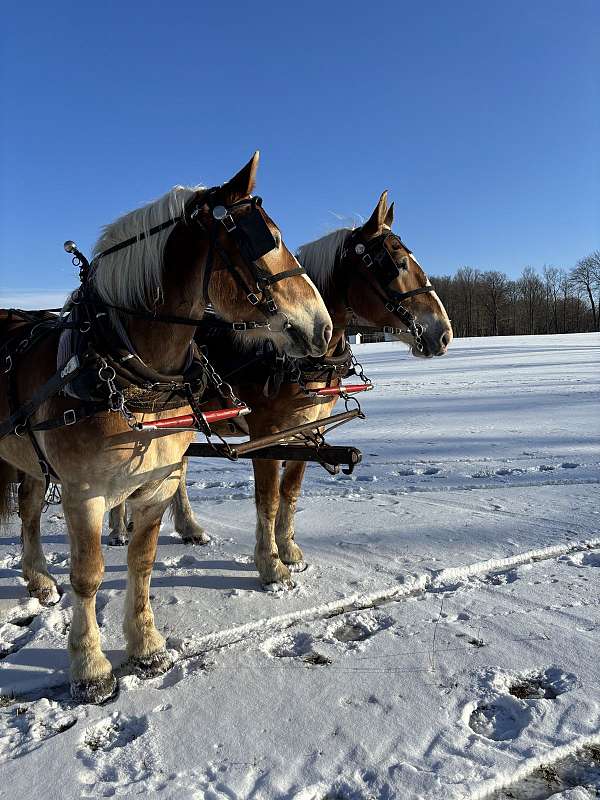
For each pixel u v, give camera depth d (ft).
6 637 12.16
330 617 12.76
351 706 9.56
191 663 11.05
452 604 12.96
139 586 11.17
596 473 23.88
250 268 8.80
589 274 259.80
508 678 10.19
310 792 7.78
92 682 10.03
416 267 15.25
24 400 10.61
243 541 17.48
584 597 13.08
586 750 8.49
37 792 7.93
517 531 17.40
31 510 13.92
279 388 13.79
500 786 7.86
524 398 46.39
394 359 93.40
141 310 9.33
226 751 8.62
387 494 22.04
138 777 8.16
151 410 9.66
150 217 9.36
